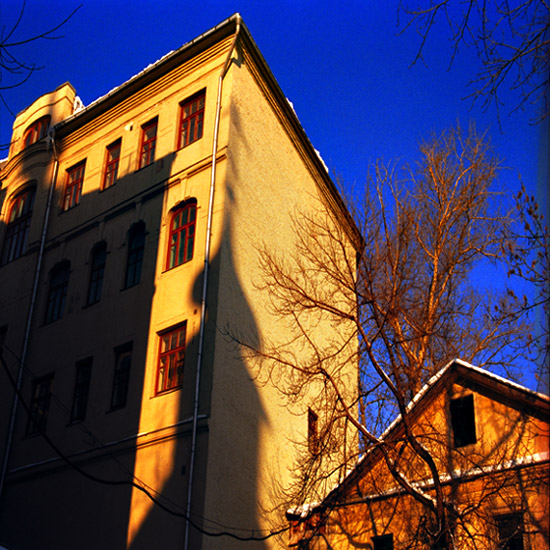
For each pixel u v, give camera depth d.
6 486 22.06
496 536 14.92
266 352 21.72
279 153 25.91
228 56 24.00
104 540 18.81
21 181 28.47
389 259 17.77
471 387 16.84
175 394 19.58
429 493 16.08
